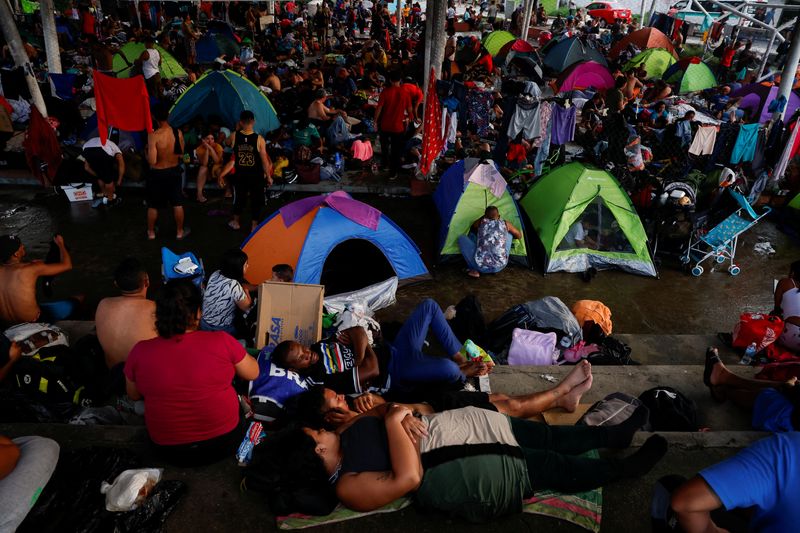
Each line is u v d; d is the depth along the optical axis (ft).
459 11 126.11
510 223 28.76
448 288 27.02
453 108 36.19
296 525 10.41
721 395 15.99
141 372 10.85
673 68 61.21
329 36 88.43
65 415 14.58
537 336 19.92
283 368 14.07
